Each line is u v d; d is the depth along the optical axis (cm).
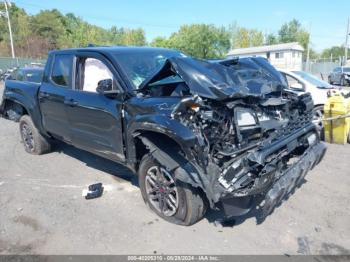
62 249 318
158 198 367
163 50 470
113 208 396
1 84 2619
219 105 317
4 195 437
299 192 428
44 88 510
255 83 376
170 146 330
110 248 319
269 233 337
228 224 354
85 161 562
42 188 457
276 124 363
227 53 5981
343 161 552
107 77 409
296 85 821
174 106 320
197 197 332
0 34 6219
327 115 666
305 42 7844
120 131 376
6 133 791
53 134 527
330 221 357
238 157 308
